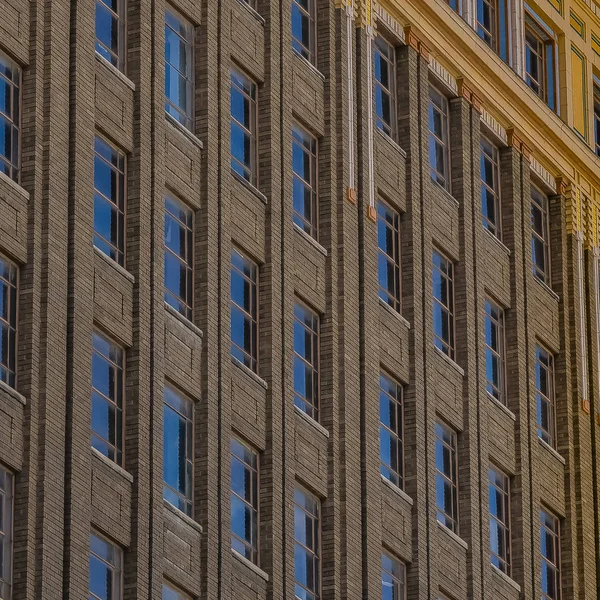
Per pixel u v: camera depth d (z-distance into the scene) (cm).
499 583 10581
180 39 9275
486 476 10638
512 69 11462
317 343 9769
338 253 9944
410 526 9994
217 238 9144
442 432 10456
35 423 8006
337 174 10056
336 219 9981
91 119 8562
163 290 8781
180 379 8781
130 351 8550
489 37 11469
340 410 9700
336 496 9544
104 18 8856
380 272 10244
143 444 8456
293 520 9281
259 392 9231
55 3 8506
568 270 11762
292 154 9844
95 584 8144
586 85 12212
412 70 10700
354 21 10369
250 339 9325
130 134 8794
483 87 11238
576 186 11938
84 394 8219
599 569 11406
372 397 9900
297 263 9675
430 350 10394
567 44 12050
